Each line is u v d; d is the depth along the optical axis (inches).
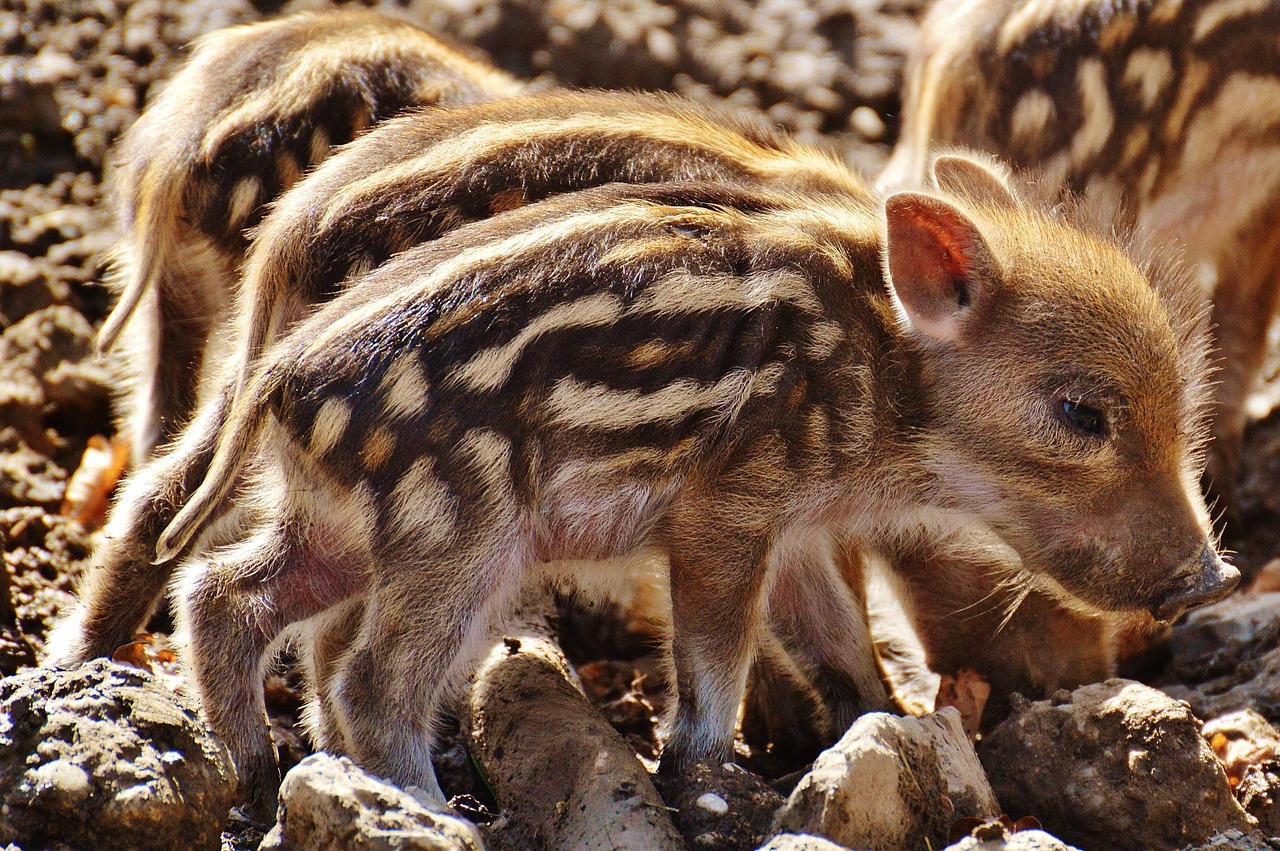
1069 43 409.1
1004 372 303.1
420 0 568.7
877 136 561.9
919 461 314.0
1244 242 441.1
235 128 334.6
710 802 259.6
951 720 267.3
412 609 269.6
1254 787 291.6
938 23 443.5
